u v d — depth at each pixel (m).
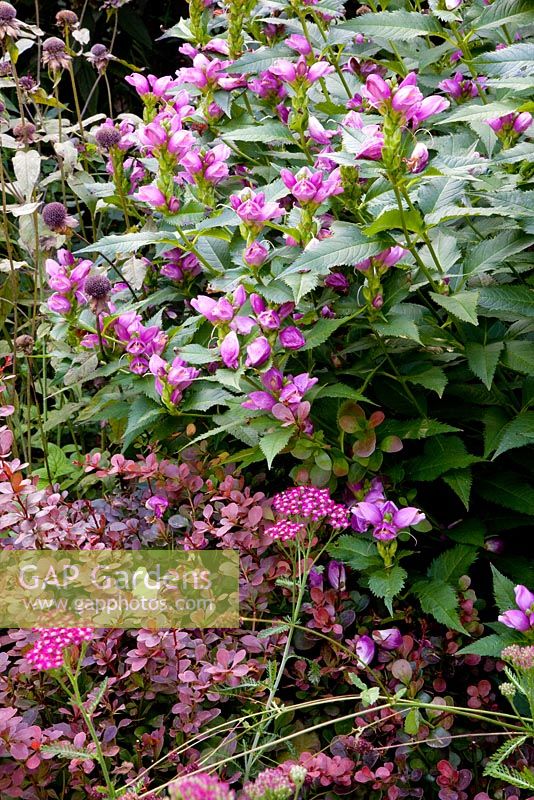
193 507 2.23
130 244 2.31
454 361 2.40
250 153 2.92
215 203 2.57
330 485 2.26
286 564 2.10
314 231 2.12
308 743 1.93
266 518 2.20
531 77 2.03
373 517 1.97
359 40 3.10
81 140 3.58
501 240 2.12
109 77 5.57
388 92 1.77
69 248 3.37
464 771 1.81
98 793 1.73
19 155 2.86
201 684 1.88
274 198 2.37
